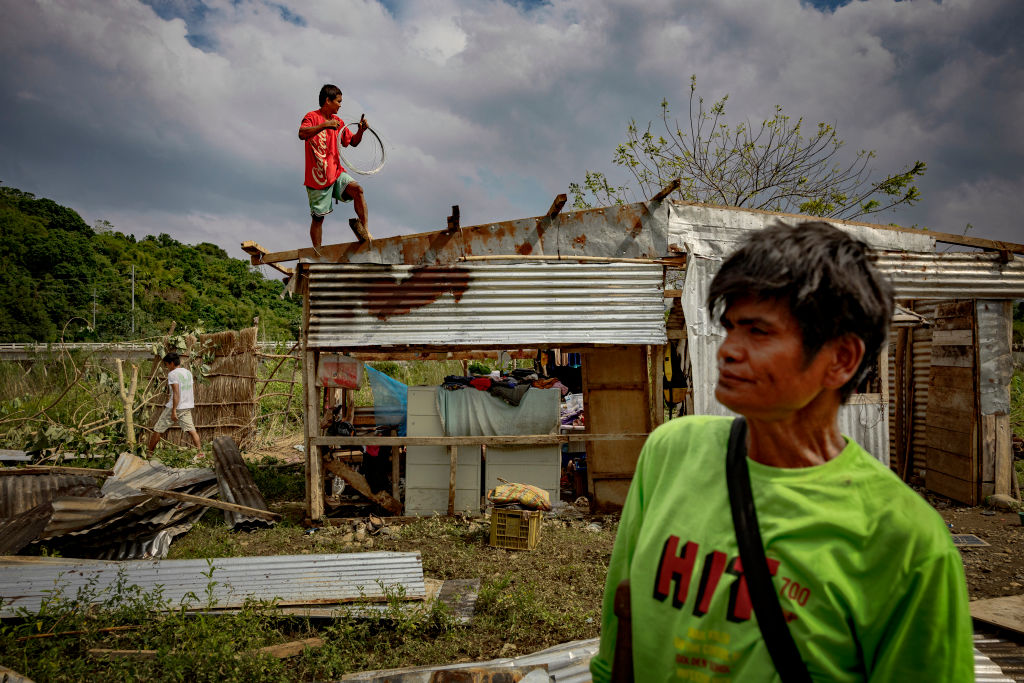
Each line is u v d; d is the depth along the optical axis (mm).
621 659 1206
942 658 968
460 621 4738
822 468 1040
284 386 14812
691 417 1293
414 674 3900
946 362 8859
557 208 7223
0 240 66562
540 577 5738
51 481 7602
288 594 5020
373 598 4961
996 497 8141
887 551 981
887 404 8078
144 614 4672
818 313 951
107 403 11766
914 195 12930
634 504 1327
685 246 7418
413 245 7188
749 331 1020
